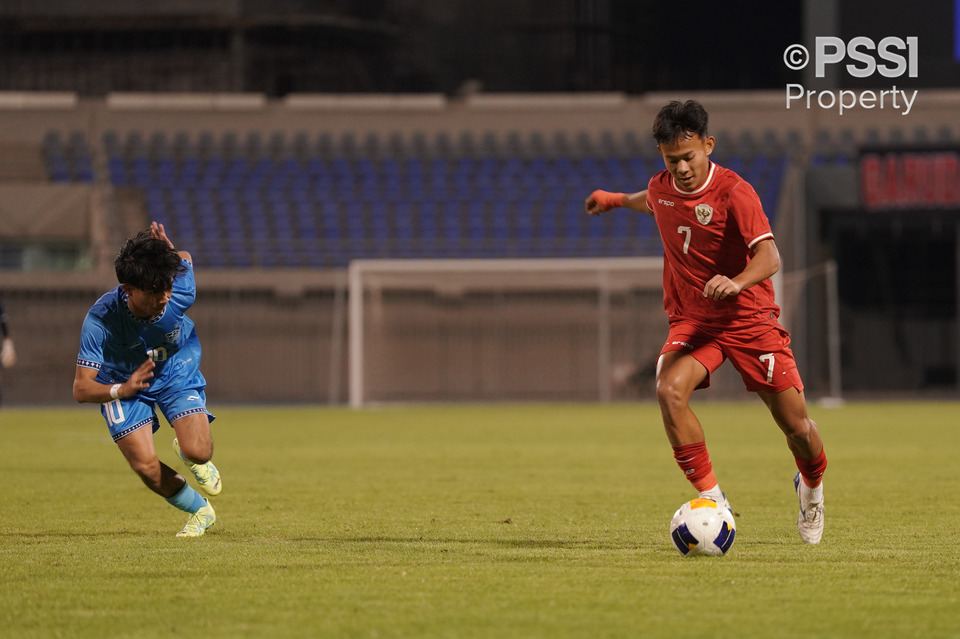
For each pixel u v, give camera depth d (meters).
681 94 109.00
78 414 76.12
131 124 108.38
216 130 108.50
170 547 19.17
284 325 93.81
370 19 116.19
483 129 109.12
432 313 95.62
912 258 102.94
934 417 66.75
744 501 27.38
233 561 17.42
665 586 15.11
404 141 108.38
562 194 104.00
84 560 17.58
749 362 17.84
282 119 108.88
